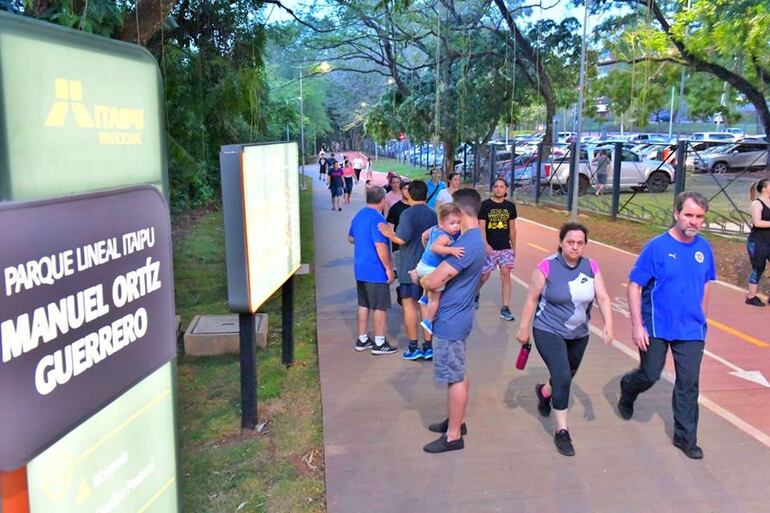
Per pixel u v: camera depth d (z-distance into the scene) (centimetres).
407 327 644
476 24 2616
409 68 3188
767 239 820
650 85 2972
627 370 612
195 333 697
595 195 2211
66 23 597
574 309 443
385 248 647
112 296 183
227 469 444
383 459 446
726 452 451
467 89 2744
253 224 472
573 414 514
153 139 221
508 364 630
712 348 675
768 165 1806
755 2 1723
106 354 181
